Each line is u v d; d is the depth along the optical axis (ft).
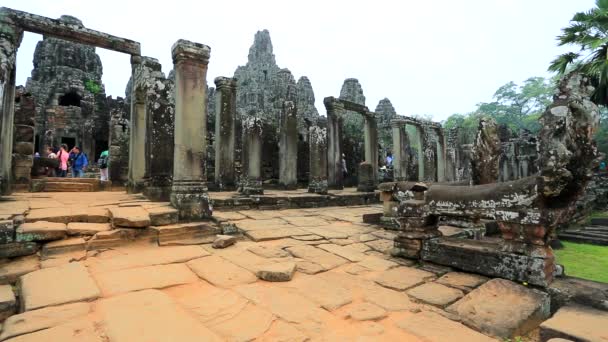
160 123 24.72
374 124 52.54
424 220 14.82
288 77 84.79
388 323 9.22
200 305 9.68
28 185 31.53
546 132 11.23
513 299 10.35
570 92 11.18
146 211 17.35
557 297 10.59
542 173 11.21
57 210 17.16
